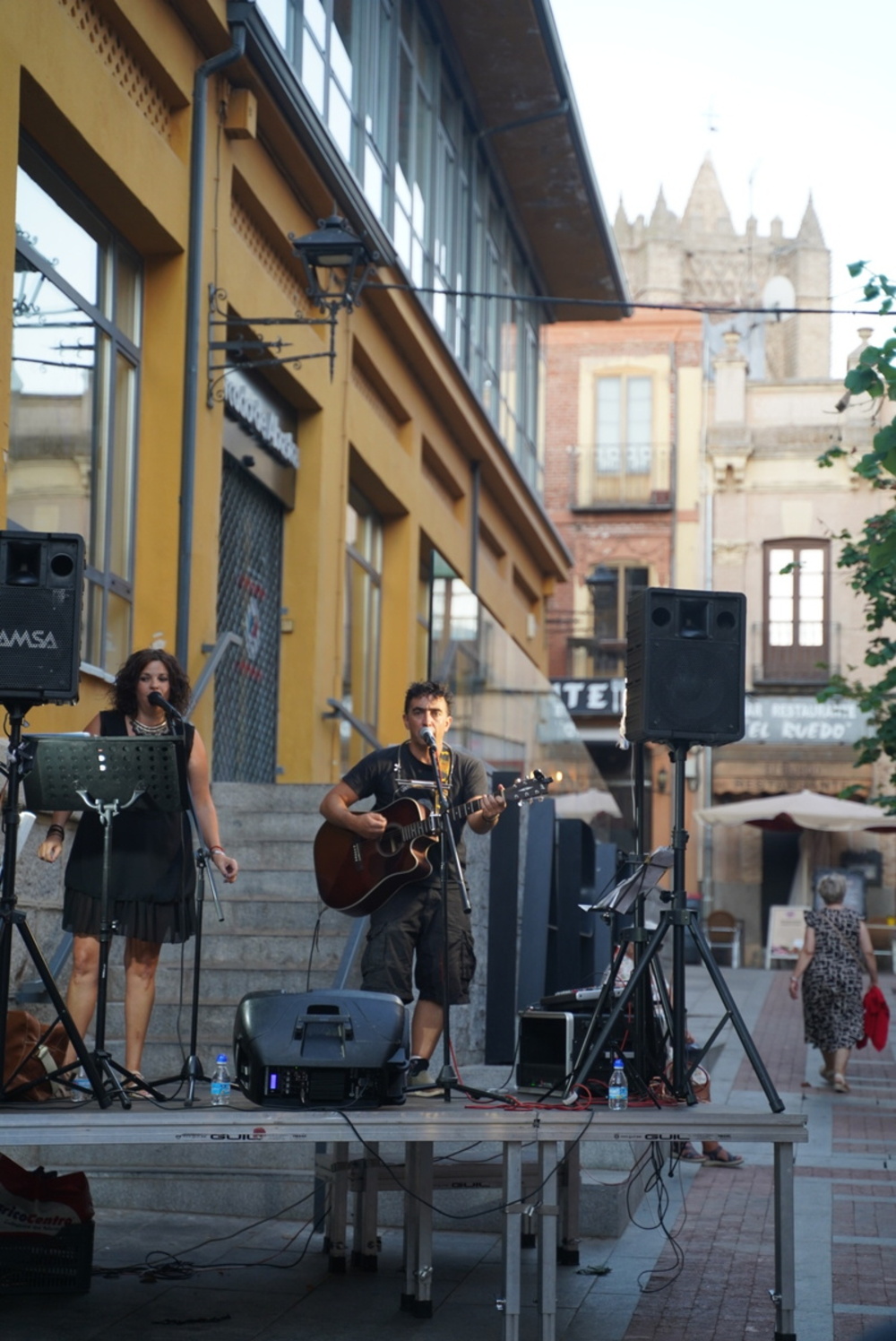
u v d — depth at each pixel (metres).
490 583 22.22
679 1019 5.84
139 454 11.20
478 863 9.43
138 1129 5.07
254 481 13.44
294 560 14.27
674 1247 6.89
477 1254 6.85
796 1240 7.19
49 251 9.83
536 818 10.13
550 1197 5.37
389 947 6.78
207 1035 8.41
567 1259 6.67
